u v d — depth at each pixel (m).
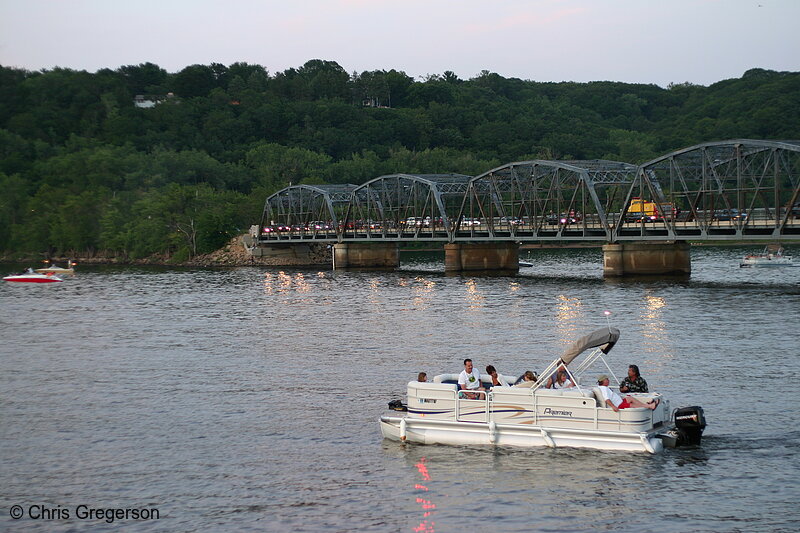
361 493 47.75
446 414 55.38
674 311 117.12
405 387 72.06
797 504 44.62
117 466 53.06
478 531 42.81
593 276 188.38
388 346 93.44
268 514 45.50
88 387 74.81
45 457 55.03
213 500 47.47
